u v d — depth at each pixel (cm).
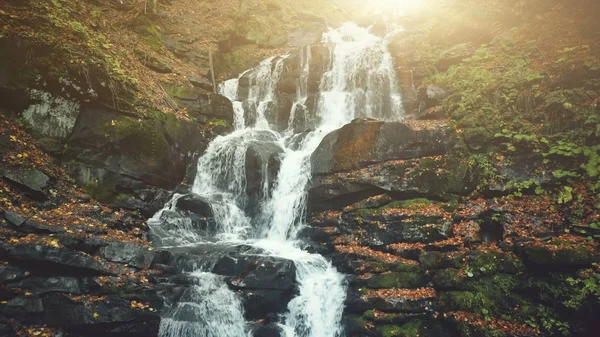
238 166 1227
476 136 1106
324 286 907
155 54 1559
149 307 795
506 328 758
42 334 746
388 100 1495
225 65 1806
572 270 780
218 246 1017
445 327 809
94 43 1227
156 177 1152
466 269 834
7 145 926
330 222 1065
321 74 1614
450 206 994
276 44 1958
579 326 742
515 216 927
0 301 739
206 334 806
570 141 1014
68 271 789
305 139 1334
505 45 1418
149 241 994
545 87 1152
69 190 983
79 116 1074
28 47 1015
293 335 857
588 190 923
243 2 2062
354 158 1128
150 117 1185
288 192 1180
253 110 1525
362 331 849
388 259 922
